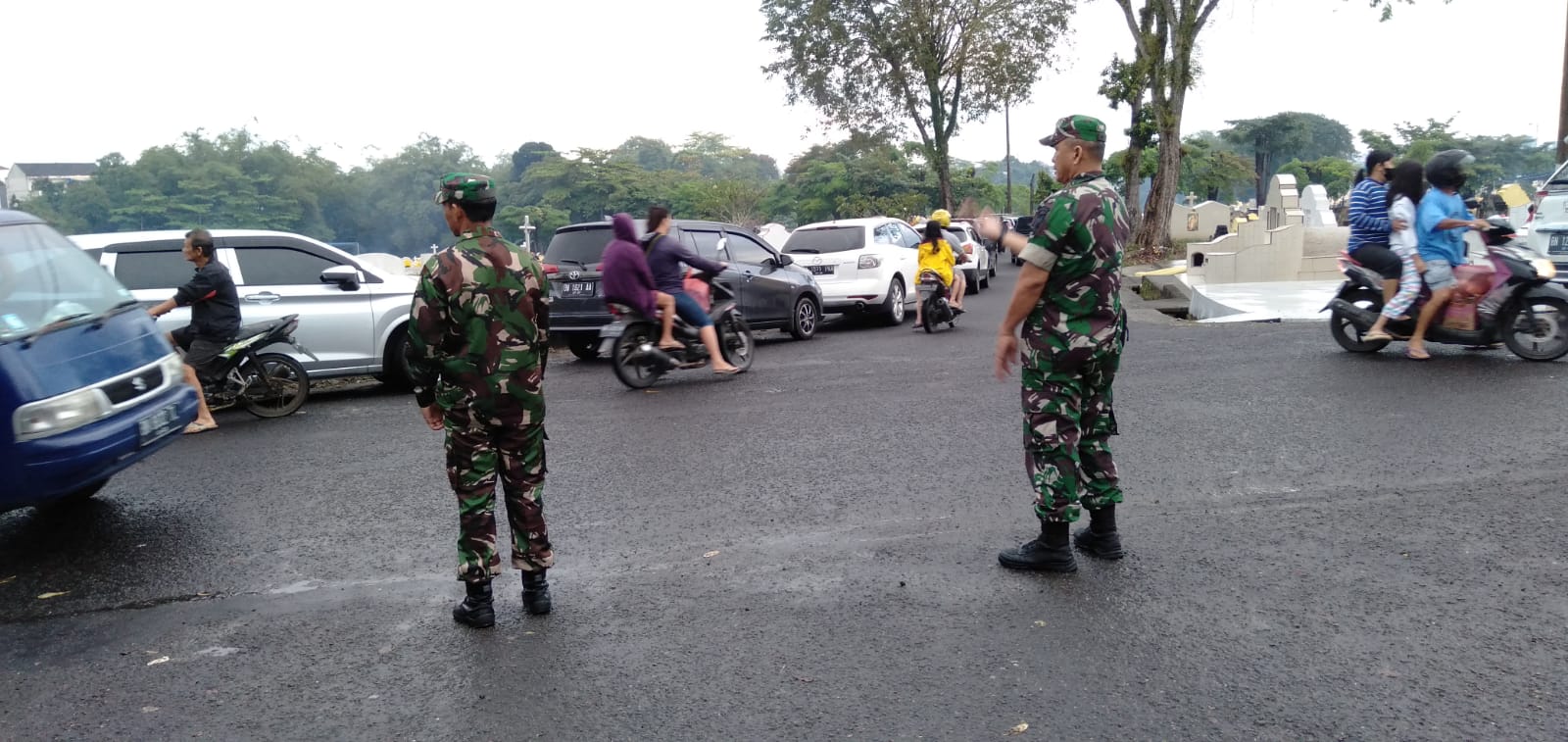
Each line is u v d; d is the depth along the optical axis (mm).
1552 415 6953
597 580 4730
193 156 85750
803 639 3984
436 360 4121
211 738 3412
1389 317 9367
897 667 3713
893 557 4848
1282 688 3451
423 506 6047
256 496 6438
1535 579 4273
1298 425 7059
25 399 5184
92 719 3578
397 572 4945
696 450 7160
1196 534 5000
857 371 10625
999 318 16516
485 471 4180
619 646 3998
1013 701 3428
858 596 4391
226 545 5473
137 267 9562
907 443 7078
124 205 79688
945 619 4105
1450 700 3338
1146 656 3721
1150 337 12250
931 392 9078
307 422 8953
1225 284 18766
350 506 6113
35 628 4438
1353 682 3475
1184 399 8156
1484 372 8523
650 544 5199
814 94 45281
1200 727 3217
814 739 3232
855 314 16500
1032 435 4488
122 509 6262
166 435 6020
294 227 87750
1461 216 9008
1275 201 25203
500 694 3637
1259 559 4633
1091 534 4746
